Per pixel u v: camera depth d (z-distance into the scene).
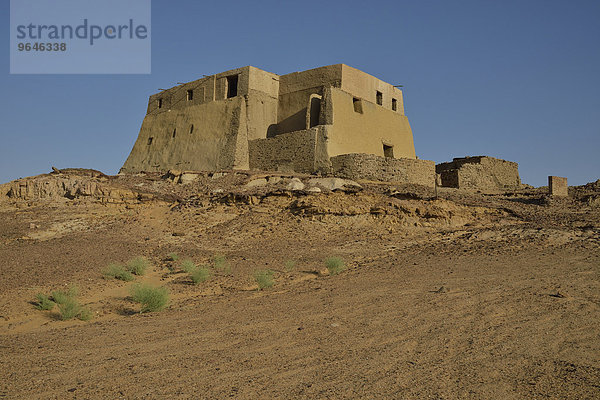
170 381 5.92
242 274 14.85
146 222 23.70
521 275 12.12
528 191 32.22
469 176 36.12
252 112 38.91
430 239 19.70
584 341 7.23
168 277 14.94
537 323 8.16
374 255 17.27
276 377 6.04
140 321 9.55
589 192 29.98
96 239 20.58
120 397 5.40
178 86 45.91
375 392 5.55
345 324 8.57
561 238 17.17
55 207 26.11
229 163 37.56
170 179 32.81
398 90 43.34
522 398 5.37
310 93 38.62
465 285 11.30
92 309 10.97
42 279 13.55
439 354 6.85
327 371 6.24
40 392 5.55
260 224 22.25
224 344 7.57
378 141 39.12
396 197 24.94
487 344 7.20
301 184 26.94
